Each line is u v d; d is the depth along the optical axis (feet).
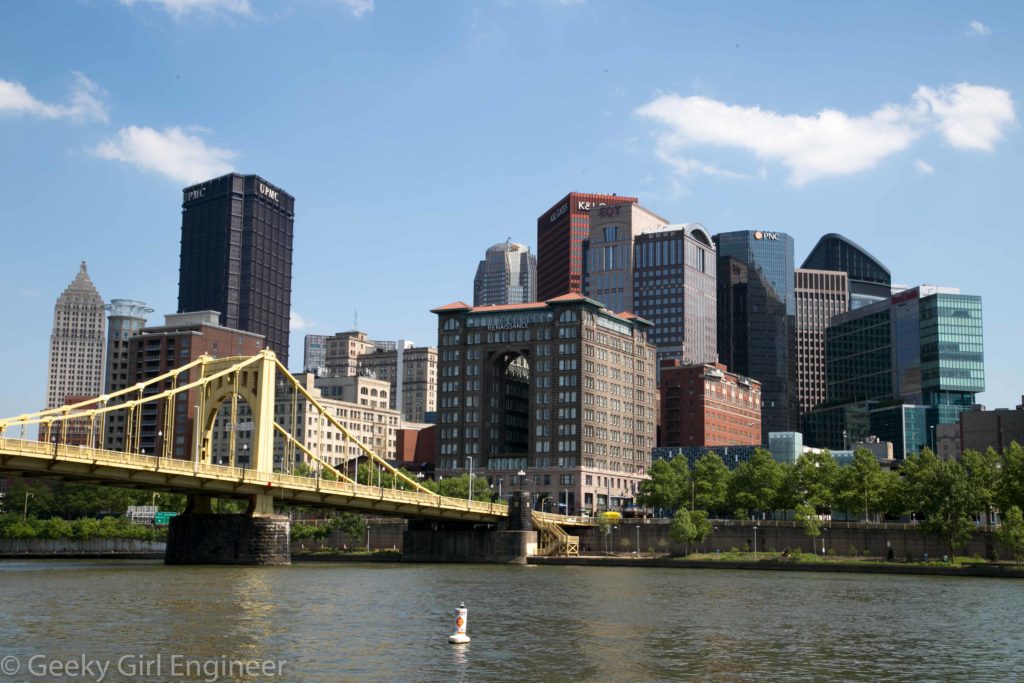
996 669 212.02
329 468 581.53
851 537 639.35
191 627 249.96
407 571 526.57
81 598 314.76
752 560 602.44
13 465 413.59
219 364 566.77
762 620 291.79
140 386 511.40
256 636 237.04
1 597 314.55
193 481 495.00
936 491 570.87
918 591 404.98
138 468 454.81
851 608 329.93
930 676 203.92
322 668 198.59
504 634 251.60
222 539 537.65
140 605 296.71
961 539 563.48
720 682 193.88
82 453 430.20
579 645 234.79
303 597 336.29
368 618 277.64
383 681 187.42
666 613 306.96
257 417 558.97
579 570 567.59
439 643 232.73
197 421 551.18
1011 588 424.46
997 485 588.50
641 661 214.28
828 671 207.51
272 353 567.18
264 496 538.47
